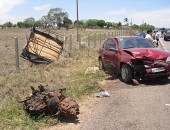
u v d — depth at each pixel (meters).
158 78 12.02
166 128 6.65
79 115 7.77
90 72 13.57
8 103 8.65
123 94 9.77
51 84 11.26
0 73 13.37
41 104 7.52
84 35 55.75
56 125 7.11
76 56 20.22
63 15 91.00
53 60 18.12
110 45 13.23
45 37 18.36
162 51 11.75
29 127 6.89
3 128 6.88
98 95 9.62
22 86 10.99
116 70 12.37
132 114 7.67
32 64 16.72
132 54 11.30
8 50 23.89
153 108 8.09
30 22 119.06
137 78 11.34
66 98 7.82
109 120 7.30
